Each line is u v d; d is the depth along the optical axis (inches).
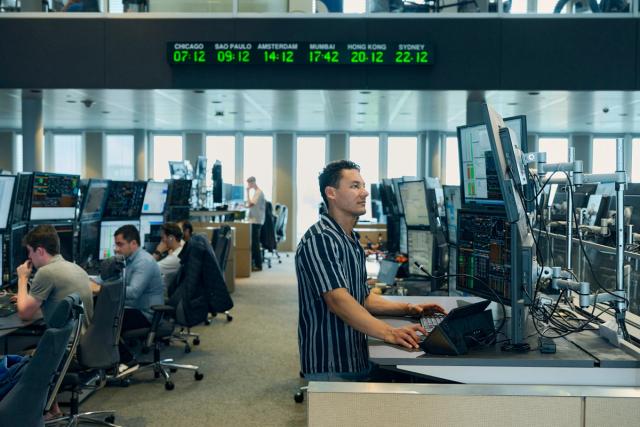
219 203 339.3
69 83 275.3
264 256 440.1
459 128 95.0
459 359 68.2
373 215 365.1
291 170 515.2
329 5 271.4
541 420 60.6
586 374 67.5
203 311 174.4
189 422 131.7
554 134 494.3
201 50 270.5
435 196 149.0
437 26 267.7
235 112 378.6
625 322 83.9
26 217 151.3
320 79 274.5
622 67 263.6
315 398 61.2
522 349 71.4
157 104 339.0
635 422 60.2
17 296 129.8
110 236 200.5
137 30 274.1
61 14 274.1
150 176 517.3
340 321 81.0
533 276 77.4
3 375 87.6
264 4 273.6
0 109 365.7
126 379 157.8
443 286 140.9
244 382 161.0
